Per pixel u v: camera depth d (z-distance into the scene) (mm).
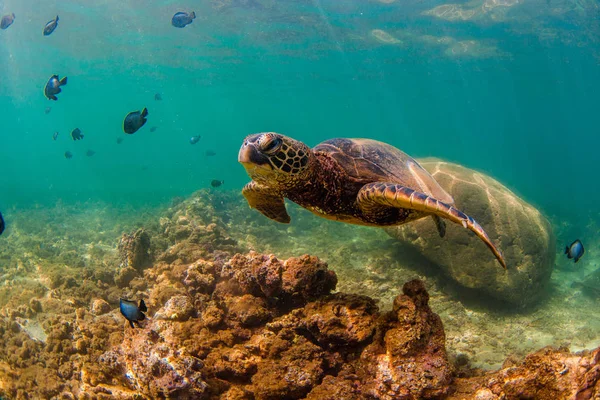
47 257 10180
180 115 97688
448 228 8430
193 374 3875
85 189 29891
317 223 13359
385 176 4191
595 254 12289
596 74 37594
